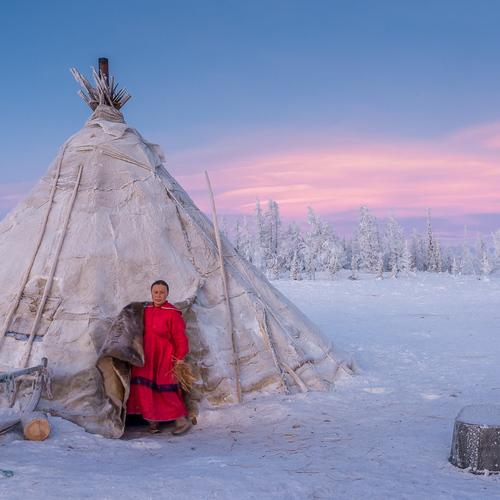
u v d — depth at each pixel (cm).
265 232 7281
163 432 520
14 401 484
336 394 619
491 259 6206
